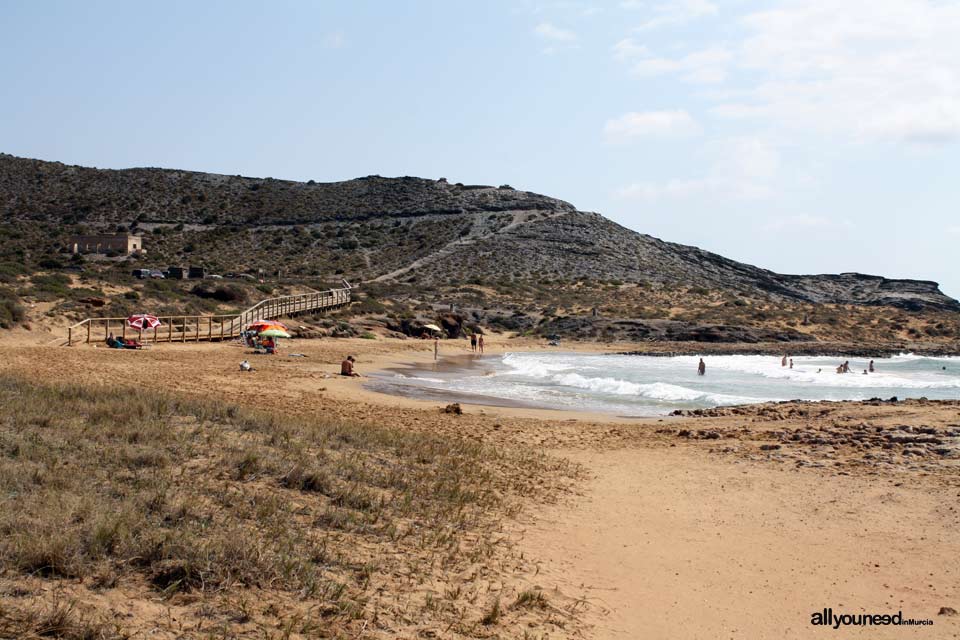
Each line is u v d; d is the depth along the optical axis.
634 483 12.42
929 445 14.16
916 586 7.58
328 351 42.12
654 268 114.88
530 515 10.02
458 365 41.81
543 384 32.12
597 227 130.88
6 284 44.56
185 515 7.45
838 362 55.53
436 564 7.47
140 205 114.50
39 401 12.67
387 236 118.19
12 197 108.12
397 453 12.86
